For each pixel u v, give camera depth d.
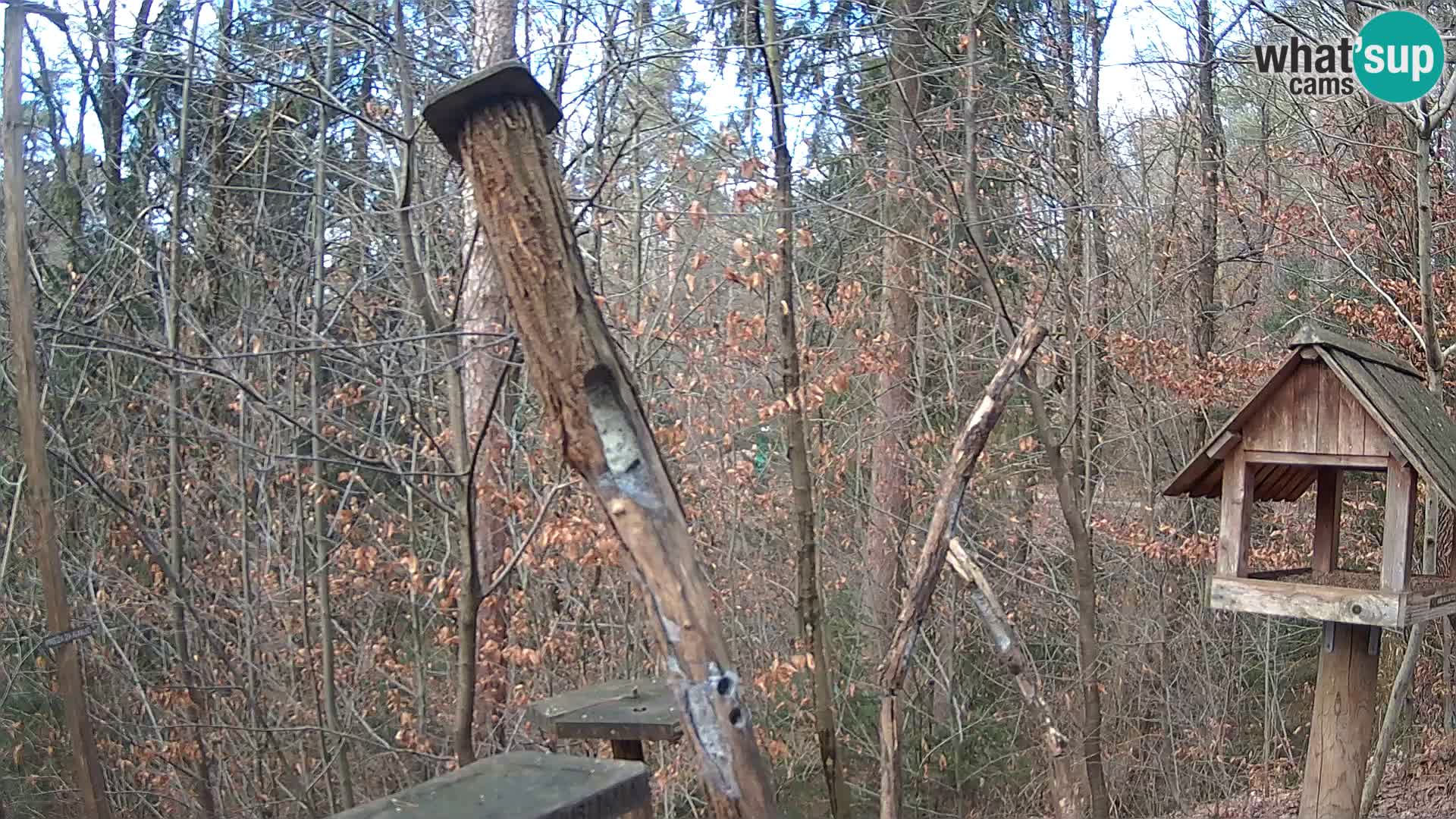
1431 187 10.29
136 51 6.94
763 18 7.18
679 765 8.17
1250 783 10.52
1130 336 10.88
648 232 8.70
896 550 10.45
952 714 11.21
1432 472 4.61
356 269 9.08
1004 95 9.16
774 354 8.40
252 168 9.73
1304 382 5.03
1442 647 11.04
